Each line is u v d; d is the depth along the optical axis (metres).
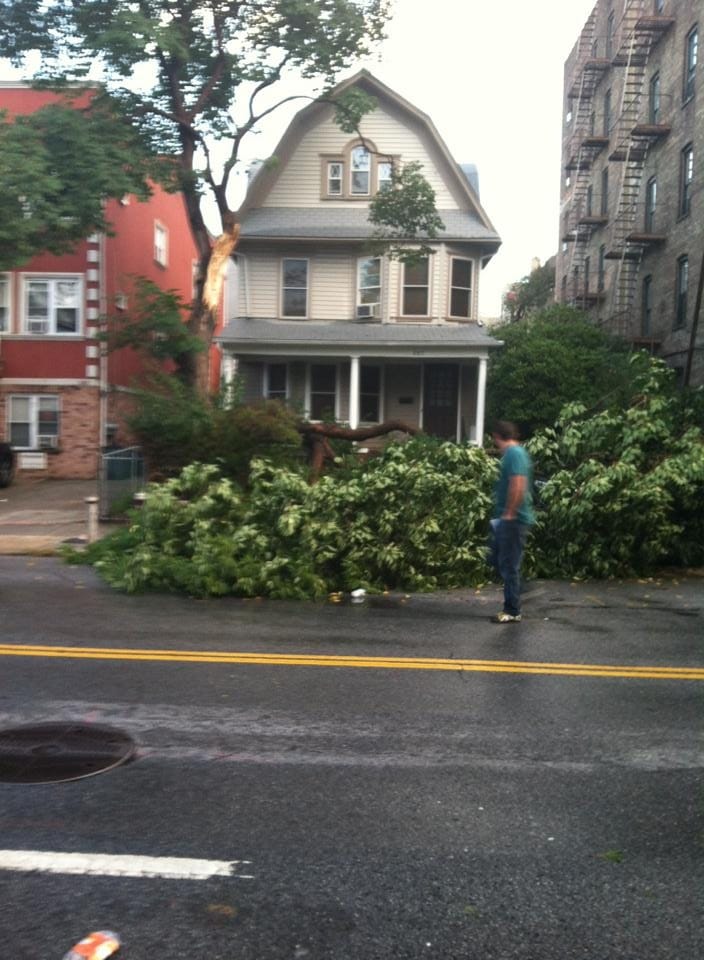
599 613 8.46
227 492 10.02
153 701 5.59
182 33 16.72
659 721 5.27
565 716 5.35
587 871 3.49
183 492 10.48
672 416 11.39
